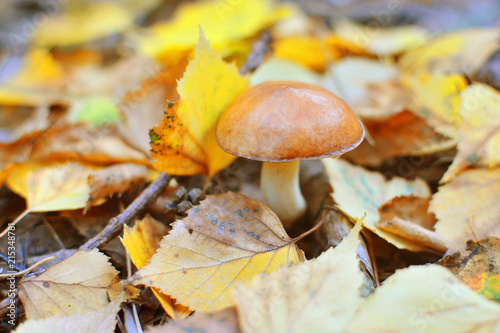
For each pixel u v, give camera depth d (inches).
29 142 9.2
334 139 6.6
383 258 7.4
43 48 14.2
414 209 7.6
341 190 7.6
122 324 6.5
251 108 6.7
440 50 10.9
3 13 16.2
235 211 6.9
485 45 10.2
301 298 5.9
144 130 9.5
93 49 15.2
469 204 7.2
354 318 5.7
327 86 10.3
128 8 16.8
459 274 6.5
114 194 8.2
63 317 6.2
